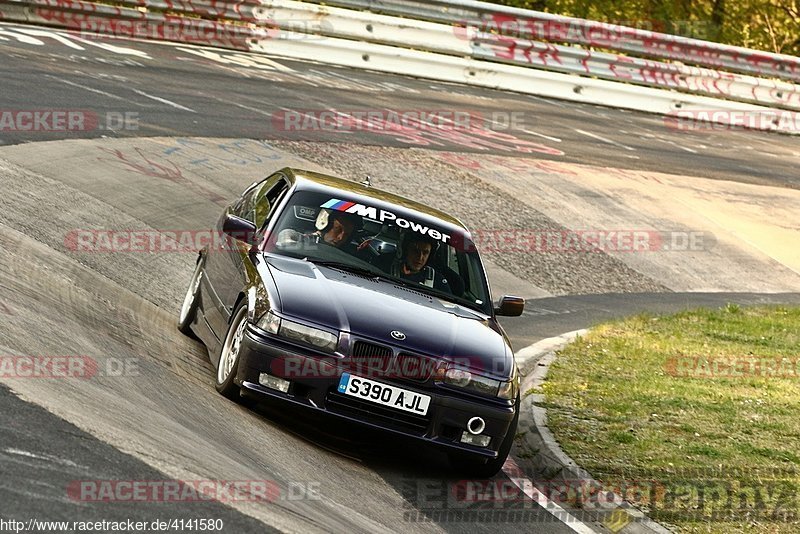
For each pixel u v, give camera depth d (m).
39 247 25.12
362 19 68.94
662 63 77.81
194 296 23.25
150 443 14.38
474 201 47.25
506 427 18.31
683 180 59.91
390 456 18.92
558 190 52.25
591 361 28.52
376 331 17.92
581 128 66.69
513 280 39.47
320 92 58.53
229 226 20.31
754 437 22.91
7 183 30.11
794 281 49.09
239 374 17.97
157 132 42.47
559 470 19.80
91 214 30.56
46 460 12.66
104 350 18.80
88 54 53.12
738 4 106.06
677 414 24.02
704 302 42.34
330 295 18.61
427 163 50.22
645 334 33.12
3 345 16.67
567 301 38.59
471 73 72.25
